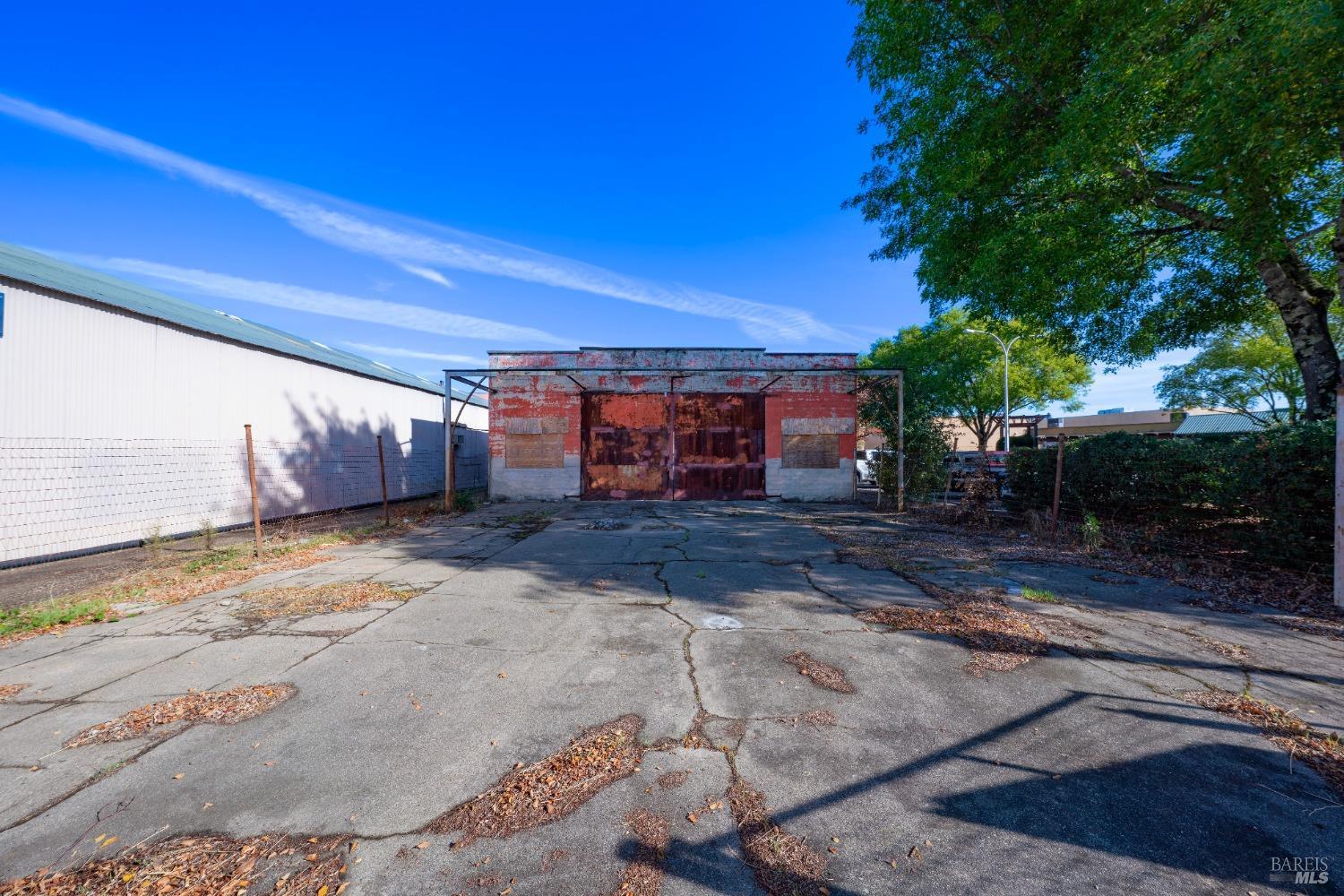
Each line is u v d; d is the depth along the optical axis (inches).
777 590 211.3
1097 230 267.4
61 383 304.3
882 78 365.7
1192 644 151.6
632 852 75.3
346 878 70.8
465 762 97.2
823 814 83.1
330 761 98.0
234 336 415.2
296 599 201.5
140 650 152.2
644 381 551.2
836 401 546.3
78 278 364.2
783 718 112.7
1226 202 237.3
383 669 138.7
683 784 90.5
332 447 521.3
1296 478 212.1
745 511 469.4
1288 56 179.2
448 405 478.6
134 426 343.0
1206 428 1086.4
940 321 1005.2
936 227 361.4
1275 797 86.6
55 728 110.0
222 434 405.1
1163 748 101.0
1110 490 318.0
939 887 69.4
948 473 514.6
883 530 352.8
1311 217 254.7
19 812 83.8
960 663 139.9
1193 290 348.8
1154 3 222.1
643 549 295.0
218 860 73.9
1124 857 74.4
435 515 449.4
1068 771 94.0
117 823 81.7
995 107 305.6
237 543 340.2
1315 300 290.5
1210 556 249.3
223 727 110.2
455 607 190.7
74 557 305.6
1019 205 327.6
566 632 165.8
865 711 115.3
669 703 119.3
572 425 547.8
